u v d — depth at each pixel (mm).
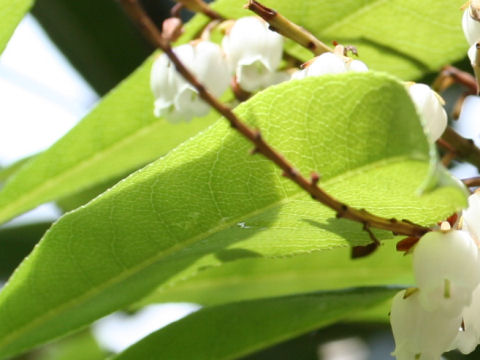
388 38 197
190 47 183
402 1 191
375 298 183
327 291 187
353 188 158
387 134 151
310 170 158
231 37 185
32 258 172
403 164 151
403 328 160
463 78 196
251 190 164
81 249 172
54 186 206
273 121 156
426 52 199
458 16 192
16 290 176
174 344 183
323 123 155
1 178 224
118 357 184
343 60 170
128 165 211
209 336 183
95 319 183
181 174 163
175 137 209
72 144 202
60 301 178
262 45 184
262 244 172
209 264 178
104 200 166
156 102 186
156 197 166
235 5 188
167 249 173
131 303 183
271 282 219
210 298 220
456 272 154
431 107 165
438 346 160
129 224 170
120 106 200
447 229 156
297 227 168
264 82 187
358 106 152
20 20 180
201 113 185
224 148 160
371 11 192
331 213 164
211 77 183
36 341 184
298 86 153
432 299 156
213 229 169
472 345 162
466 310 162
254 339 182
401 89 147
